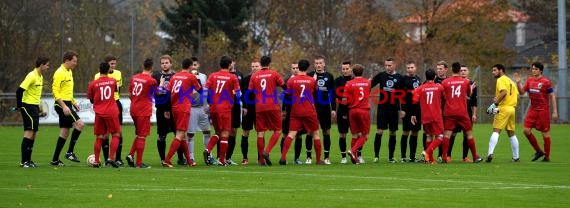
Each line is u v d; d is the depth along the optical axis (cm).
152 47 15412
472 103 5797
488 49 16275
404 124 5691
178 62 13912
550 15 17438
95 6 12800
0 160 5672
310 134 5484
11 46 11944
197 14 15062
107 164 5044
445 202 3441
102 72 4950
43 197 3531
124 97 11156
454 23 15950
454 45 16088
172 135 8912
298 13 16288
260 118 5312
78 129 5216
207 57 14175
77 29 12450
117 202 3391
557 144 7781
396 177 4466
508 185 4091
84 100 10906
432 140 5700
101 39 12719
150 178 4316
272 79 5275
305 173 4675
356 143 5453
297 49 15438
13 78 11956
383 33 15888
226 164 5350
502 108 5719
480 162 5659
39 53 12062
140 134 5038
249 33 15462
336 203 3391
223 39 14488
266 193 3706
